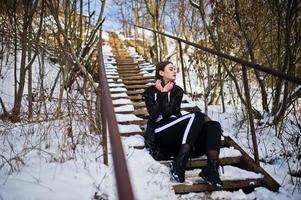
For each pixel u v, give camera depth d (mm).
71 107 4406
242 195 2883
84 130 3893
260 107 6359
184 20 9883
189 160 3369
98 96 3854
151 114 3383
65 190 2693
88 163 3213
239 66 6055
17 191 2598
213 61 6953
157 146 3391
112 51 12555
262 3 5469
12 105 5766
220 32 6066
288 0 4523
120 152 1189
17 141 3840
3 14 5469
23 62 4902
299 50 4863
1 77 6910
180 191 2938
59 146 3416
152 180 2992
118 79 7176
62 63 5223
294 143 3906
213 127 3088
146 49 13555
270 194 2844
